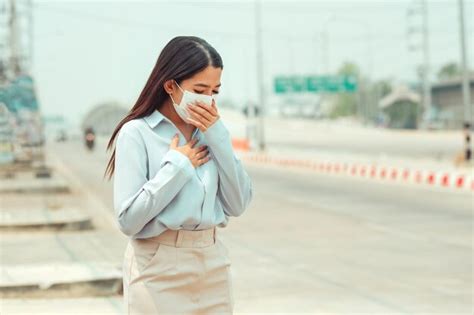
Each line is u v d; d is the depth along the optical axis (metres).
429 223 14.69
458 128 93.50
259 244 12.31
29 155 28.36
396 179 25.30
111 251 11.41
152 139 3.21
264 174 30.64
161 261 3.21
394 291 8.56
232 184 3.28
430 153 42.78
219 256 3.32
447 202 18.39
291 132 96.25
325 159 38.91
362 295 8.35
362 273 9.68
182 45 3.17
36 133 28.55
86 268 8.95
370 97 126.69
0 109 26.39
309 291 8.59
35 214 15.02
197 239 3.24
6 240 12.75
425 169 29.11
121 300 7.96
